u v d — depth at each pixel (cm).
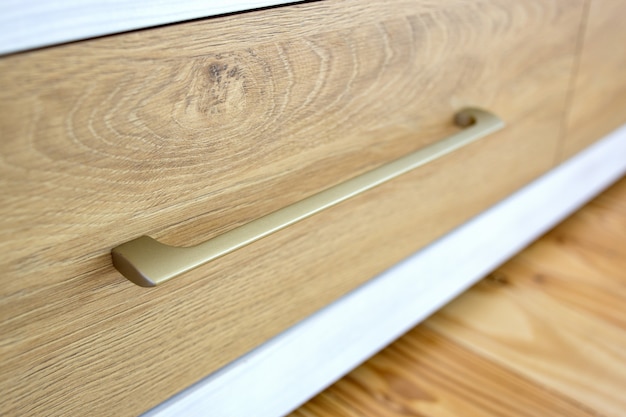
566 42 59
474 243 60
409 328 56
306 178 40
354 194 39
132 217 31
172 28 29
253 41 33
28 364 30
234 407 42
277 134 37
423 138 47
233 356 41
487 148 56
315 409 52
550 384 53
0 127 25
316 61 37
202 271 36
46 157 27
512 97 55
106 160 29
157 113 30
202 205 34
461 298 65
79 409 33
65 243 29
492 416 50
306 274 43
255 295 40
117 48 28
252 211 37
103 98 28
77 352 31
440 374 55
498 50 51
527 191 65
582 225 78
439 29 44
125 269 30
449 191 54
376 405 52
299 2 34
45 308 29
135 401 35
